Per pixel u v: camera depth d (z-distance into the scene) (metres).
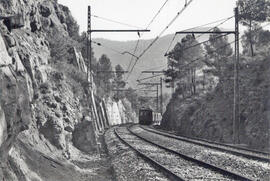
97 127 49.62
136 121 151.62
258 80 36.69
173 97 77.81
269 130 28.81
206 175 15.60
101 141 37.94
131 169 18.03
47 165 13.48
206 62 67.75
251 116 33.66
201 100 53.34
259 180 14.43
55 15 52.97
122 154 24.23
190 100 66.00
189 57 76.88
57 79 25.95
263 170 17.00
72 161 19.06
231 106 39.34
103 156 24.95
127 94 156.38
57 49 36.66
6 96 9.54
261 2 53.16
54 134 18.59
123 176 16.08
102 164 20.91
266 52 45.69
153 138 41.44
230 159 21.28
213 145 31.08
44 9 40.31
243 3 54.50
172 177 14.98
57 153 17.53
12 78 10.38
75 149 23.08
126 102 140.75
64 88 26.22
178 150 27.91
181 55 77.19
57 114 20.17
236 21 32.31
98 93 79.94
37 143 15.60
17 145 11.91
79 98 31.84
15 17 14.18
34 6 30.53
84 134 24.67
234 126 32.91
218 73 64.56
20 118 10.61
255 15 53.75
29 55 20.08
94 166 19.70
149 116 83.69
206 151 26.09
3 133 8.85
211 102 45.88
